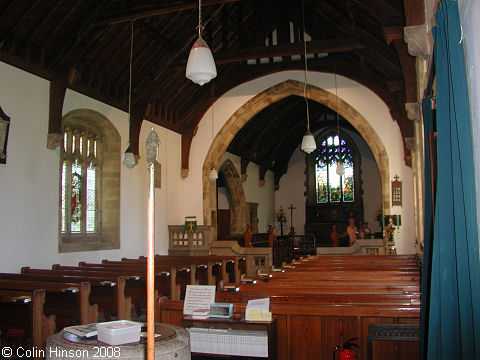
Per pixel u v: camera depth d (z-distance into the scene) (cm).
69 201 1199
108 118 1294
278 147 2489
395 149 1492
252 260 1478
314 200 2741
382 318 495
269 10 1556
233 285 643
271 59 1616
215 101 1677
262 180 2530
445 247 329
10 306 656
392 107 1466
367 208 2656
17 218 991
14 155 989
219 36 1476
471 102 331
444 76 337
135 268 1010
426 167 527
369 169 2670
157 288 956
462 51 308
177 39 1322
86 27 1049
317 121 2644
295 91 1603
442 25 341
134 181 1402
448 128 333
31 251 1022
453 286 324
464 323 295
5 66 971
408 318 491
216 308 499
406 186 1478
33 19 991
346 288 620
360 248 1451
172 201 1611
